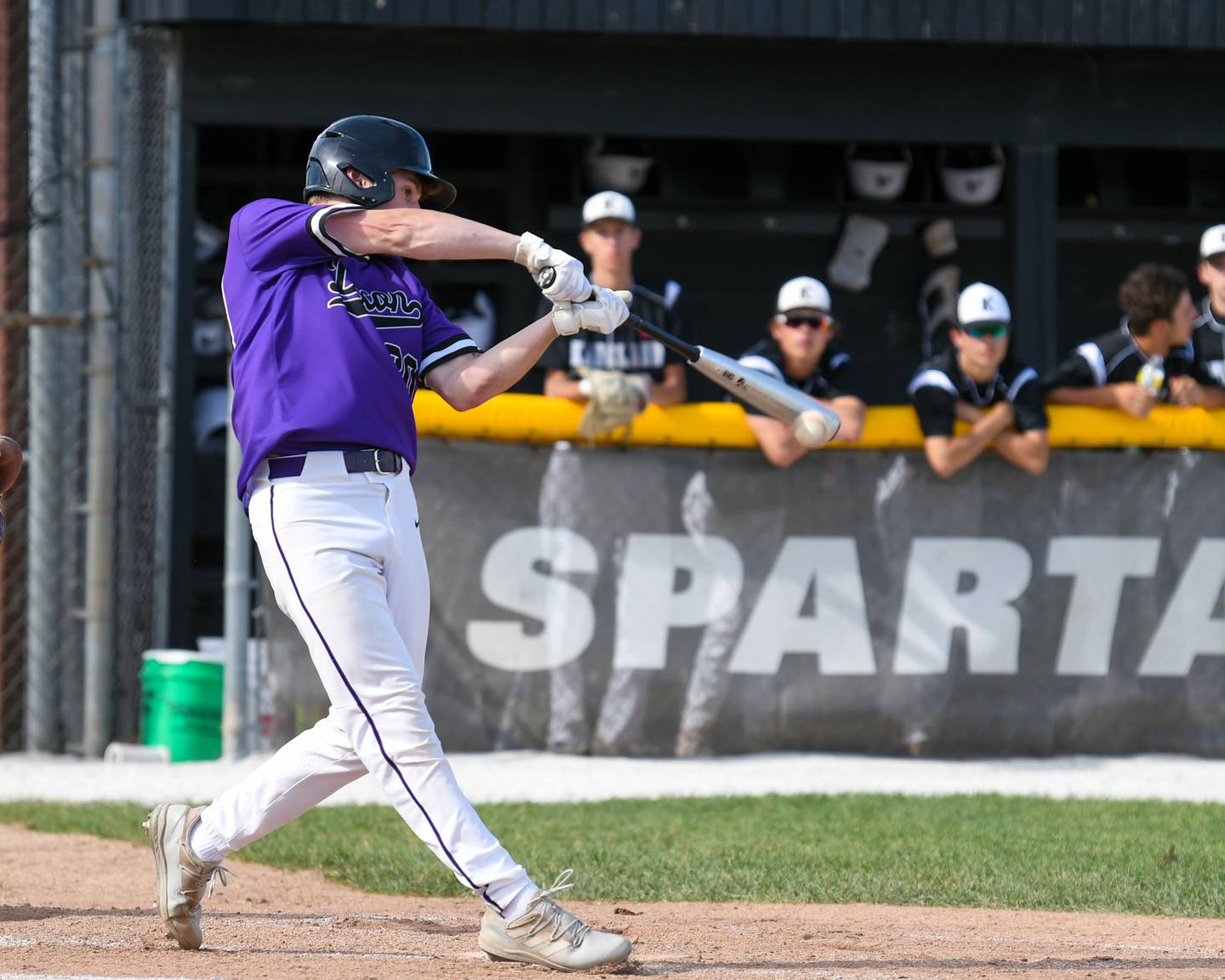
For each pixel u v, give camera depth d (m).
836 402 27.03
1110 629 27.72
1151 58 35.69
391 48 33.44
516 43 33.88
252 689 28.33
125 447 30.22
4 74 30.77
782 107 34.81
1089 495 27.69
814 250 40.75
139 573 30.30
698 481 27.08
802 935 13.30
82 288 30.47
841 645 27.31
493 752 26.84
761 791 24.34
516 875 11.21
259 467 11.29
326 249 11.46
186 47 32.69
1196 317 28.91
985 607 27.47
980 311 26.52
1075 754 27.69
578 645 26.97
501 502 26.78
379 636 11.15
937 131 35.34
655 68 34.34
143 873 17.16
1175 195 42.34
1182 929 14.04
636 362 27.52
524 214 39.91
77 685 29.69
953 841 19.31
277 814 11.76
